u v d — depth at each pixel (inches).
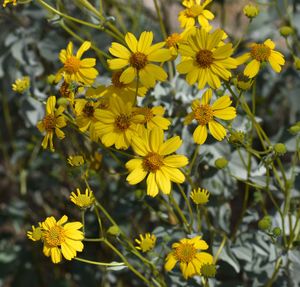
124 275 24.1
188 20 17.8
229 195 19.5
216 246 18.9
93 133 16.3
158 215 19.6
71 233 15.6
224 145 19.0
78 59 16.7
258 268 19.6
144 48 16.0
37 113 22.5
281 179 20.1
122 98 16.5
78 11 22.6
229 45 15.6
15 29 23.6
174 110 19.3
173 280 18.5
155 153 15.8
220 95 17.5
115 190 22.5
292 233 17.9
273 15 24.9
